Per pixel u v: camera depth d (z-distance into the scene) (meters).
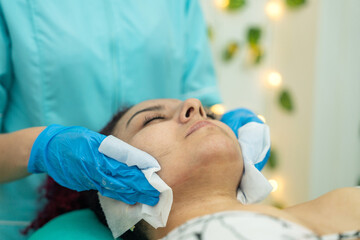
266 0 1.91
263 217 0.80
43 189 1.30
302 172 1.84
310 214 0.97
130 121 1.10
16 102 1.27
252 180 1.04
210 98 1.44
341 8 1.67
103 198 1.02
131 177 0.91
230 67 1.96
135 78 1.31
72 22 1.22
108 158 0.92
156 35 1.31
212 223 0.80
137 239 1.05
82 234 1.04
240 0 1.89
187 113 1.04
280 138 1.96
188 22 1.43
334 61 1.70
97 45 1.24
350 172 1.76
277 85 1.94
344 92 1.71
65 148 0.93
